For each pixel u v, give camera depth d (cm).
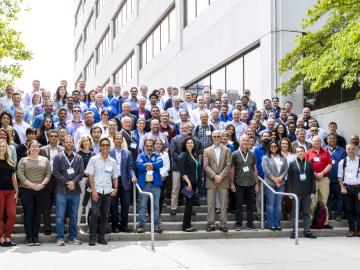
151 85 3086
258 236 1162
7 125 1127
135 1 3475
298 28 1700
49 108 1292
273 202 1184
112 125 1162
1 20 2097
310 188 1168
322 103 1652
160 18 2908
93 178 1022
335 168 1277
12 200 981
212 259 874
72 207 1021
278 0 1689
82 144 1073
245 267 809
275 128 1323
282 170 1195
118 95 1574
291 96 1667
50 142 1080
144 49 3328
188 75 2438
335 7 1434
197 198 1281
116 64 4081
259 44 1800
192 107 1570
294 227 1148
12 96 1384
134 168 1165
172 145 1230
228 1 2009
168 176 1262
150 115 1429
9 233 992
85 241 1068
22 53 2175
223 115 1473
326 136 1384
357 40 1209
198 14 2350
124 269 785
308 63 1434
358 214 1177
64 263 826
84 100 1553
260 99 1772
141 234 1091
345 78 1286
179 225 1177
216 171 1152
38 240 1027
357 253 944
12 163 983
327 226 1223
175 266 811
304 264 836
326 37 1471
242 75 1936
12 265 808
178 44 2564
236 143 1302
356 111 1393
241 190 1174
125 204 1110
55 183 1061
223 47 2052
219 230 1166
